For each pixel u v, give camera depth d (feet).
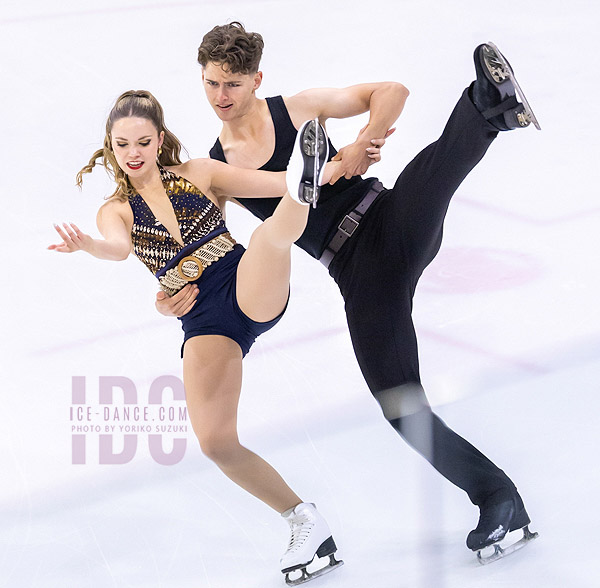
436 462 32.53
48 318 61.36
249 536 40.60
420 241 43.70
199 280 42.63
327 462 41.63
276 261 40.04
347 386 49.65
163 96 90.38
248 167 47.57
